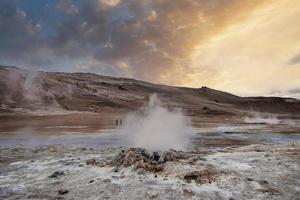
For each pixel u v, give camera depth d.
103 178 12.34
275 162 15.14
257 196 10.67
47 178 12.81
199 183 11.73
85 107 76.12
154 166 13.40
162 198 10.37
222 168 13.77
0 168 14.97
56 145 23.92
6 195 10.95
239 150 20.28
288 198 10.60
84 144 25.22
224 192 10.94
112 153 18.83
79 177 12.73
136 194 10.68
